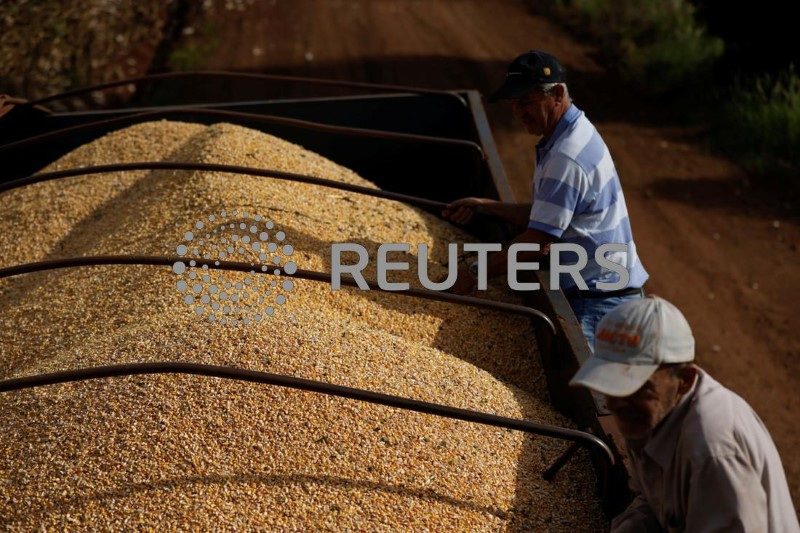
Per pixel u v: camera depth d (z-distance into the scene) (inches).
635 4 557.9
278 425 109.8
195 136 198.7
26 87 409.1
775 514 79.9
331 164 192.4
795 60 442.0
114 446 107.5
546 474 111.3
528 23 602.2
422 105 217.6
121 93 457.1
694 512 79.0
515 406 125.0
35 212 185.0
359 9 628.1
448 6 642.8
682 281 293.0
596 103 459.8
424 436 112.3
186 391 114.1
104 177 191.2
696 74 464.8
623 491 101.6
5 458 109.3
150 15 547.5
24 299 158.6
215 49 537.6
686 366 80.6
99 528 98.7
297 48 541.0
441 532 100.7
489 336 149.1
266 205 163.2
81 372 102.7
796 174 375.2
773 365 246.2
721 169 382.6
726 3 462.3
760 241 321.4
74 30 447.5
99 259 123.7
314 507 101.0
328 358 121.6
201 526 98.2
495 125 421.1
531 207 153.2
